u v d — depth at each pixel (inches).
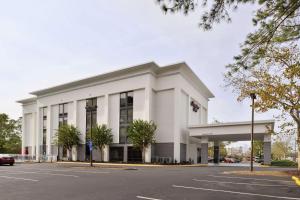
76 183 530.9
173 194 389.7
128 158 1546.5
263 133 1365.7
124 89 1582.2
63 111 1915.6
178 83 1497.3
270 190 427.8
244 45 362.9
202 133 1537.9
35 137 2196.1
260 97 734.5
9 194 397.7
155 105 1572.3
